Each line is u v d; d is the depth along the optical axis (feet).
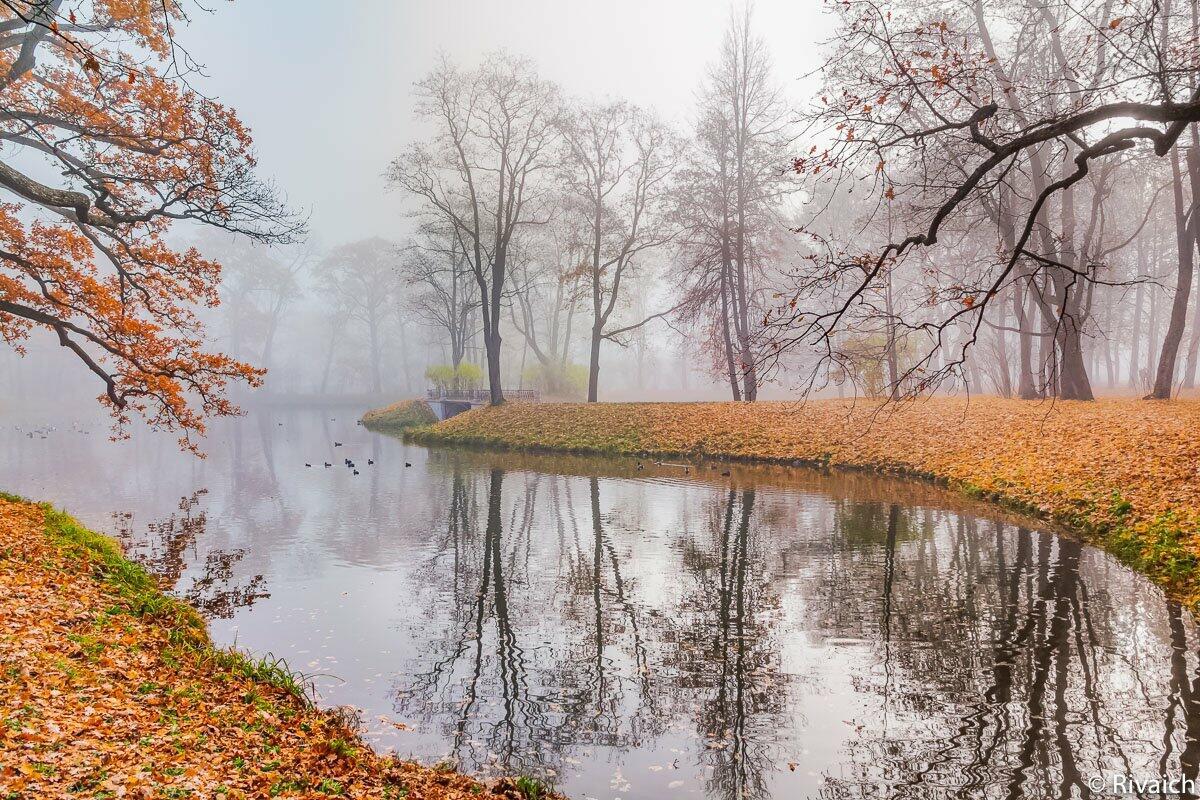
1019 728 24.62
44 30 49.06
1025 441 72.69
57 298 54.65
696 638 34.40
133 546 53.36
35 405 262.26
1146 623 33.37
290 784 18.76
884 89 24.49
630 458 104.94
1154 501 47.21
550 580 44.62
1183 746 23.03
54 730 18.20
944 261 126.62
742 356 122.21
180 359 57.47
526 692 28.68
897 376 102.94
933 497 66.69
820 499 68.08
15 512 44.09
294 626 36.19
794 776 22.38
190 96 55.83
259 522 62.90
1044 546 47.52
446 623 36.94
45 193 46.96
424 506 70.44
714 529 57.52
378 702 27.66
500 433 127.44
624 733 25.30
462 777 21.97
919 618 35.76
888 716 25.98
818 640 33.63
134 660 25.54
